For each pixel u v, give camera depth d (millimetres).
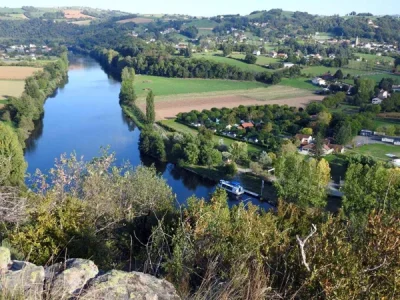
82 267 4855
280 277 6078
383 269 5586
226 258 7066
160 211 13461
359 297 5324
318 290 5473
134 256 10281
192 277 6902
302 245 5516
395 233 5914
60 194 12711
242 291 5219
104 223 12375
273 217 12281
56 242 8617
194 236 8000
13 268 4875
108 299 4453
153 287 4805
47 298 4215
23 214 9625
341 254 5730
